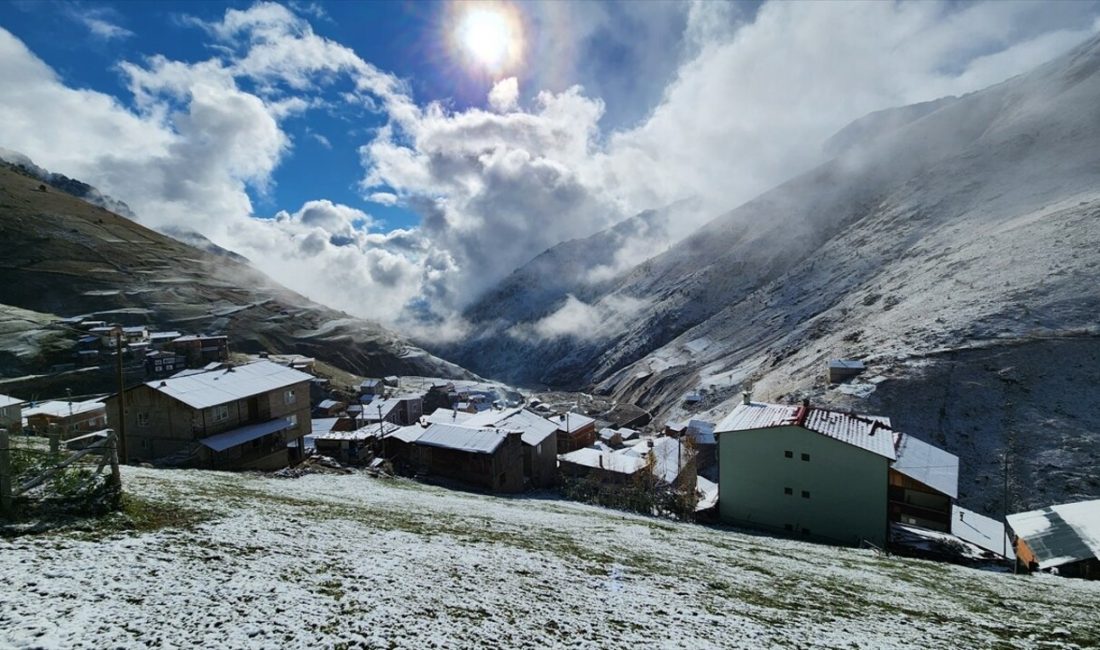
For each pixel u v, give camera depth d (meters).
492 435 53.06
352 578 12.09
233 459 43.97
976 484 56.12
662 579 15.88
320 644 8.76
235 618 9.30
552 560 16.50
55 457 15.92
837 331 110.75
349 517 19.62
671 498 49.16
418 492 36.62
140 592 9.91
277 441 49.12
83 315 155.88
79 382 105.56
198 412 42.78
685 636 11.09
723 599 14.50
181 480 23.61
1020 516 34.38
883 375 75.12
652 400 162.38
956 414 64.75
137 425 44.06
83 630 8.25
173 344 123.81
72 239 188.75
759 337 156.00
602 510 43.28
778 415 47.66
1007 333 72.31
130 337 128.88
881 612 15.12
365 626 9.63
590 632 10.73
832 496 42.25
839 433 43.22
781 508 44.00
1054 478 53.66
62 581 9.86
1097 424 57.12
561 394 199.50
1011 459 57.22
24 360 108.06
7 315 123.88
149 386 43.56
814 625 12.98
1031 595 20.16
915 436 63.94
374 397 139.00
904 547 39.00
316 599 10.57
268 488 27.11
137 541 12.69
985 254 100.19
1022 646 12.68
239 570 11.66
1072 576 27.98
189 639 8.43
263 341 178.38
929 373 71.44
